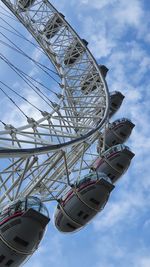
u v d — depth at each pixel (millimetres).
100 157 35781
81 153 29453
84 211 28750
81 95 38094
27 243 23047
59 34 45062
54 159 25562
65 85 38125
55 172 28766
